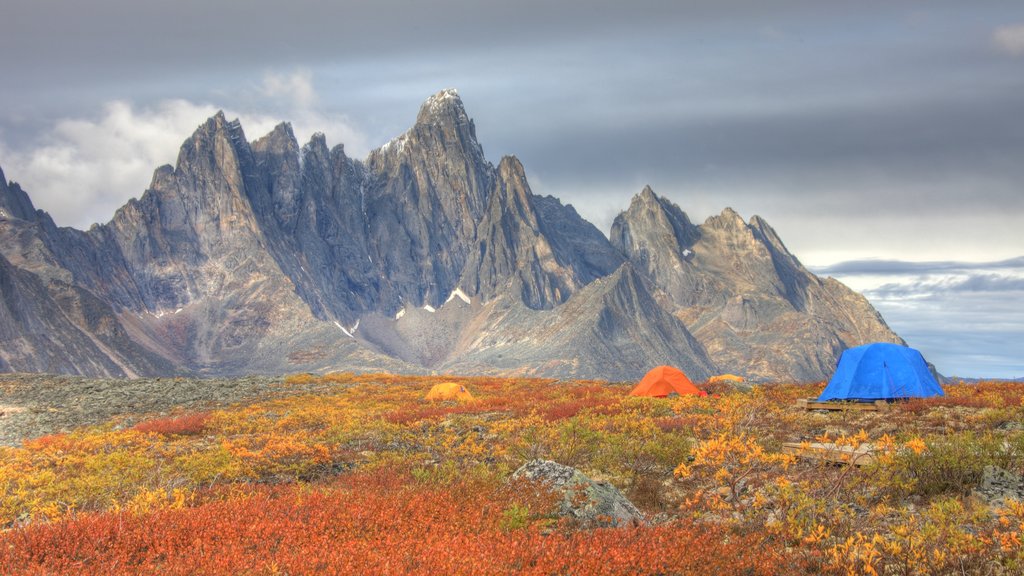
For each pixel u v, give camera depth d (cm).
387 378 6078
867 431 2111
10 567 1015
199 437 2950
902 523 1127
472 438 2392
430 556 1007
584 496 1395
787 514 1168
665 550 1025
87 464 2089
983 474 1328
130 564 1066
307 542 1120
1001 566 956
